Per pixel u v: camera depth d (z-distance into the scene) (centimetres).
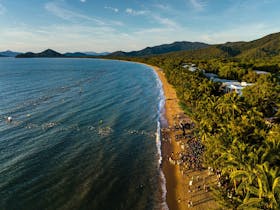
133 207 2811
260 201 1919
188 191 3125
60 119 6031
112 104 7794
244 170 2317
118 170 3638
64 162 3825
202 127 3962
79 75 16400
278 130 2966
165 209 2791
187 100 6762
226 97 4694
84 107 7269
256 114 4297
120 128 5556
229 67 11950
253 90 6162
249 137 3058
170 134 5138
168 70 13850
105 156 4097
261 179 1959
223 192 2812
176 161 3925
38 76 15475
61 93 9419
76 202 2842
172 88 11319
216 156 3269
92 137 4950
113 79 14275
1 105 7269
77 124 5716
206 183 3256
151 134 5197
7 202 2788
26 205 2753
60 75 16312
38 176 3372
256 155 2323
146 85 12175
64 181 3278
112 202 2884
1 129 5172
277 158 2355
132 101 8344
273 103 5609
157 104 7956
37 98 8375
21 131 5109
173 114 6700
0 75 15712
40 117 6131
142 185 3262
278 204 1800
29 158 3894
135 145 4600
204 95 5853
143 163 3884
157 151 4334
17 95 8831
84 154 4144
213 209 2723
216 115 4044
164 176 3494
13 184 3147
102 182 3297
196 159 3912
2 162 3712
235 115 4306
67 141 4688
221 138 3070
